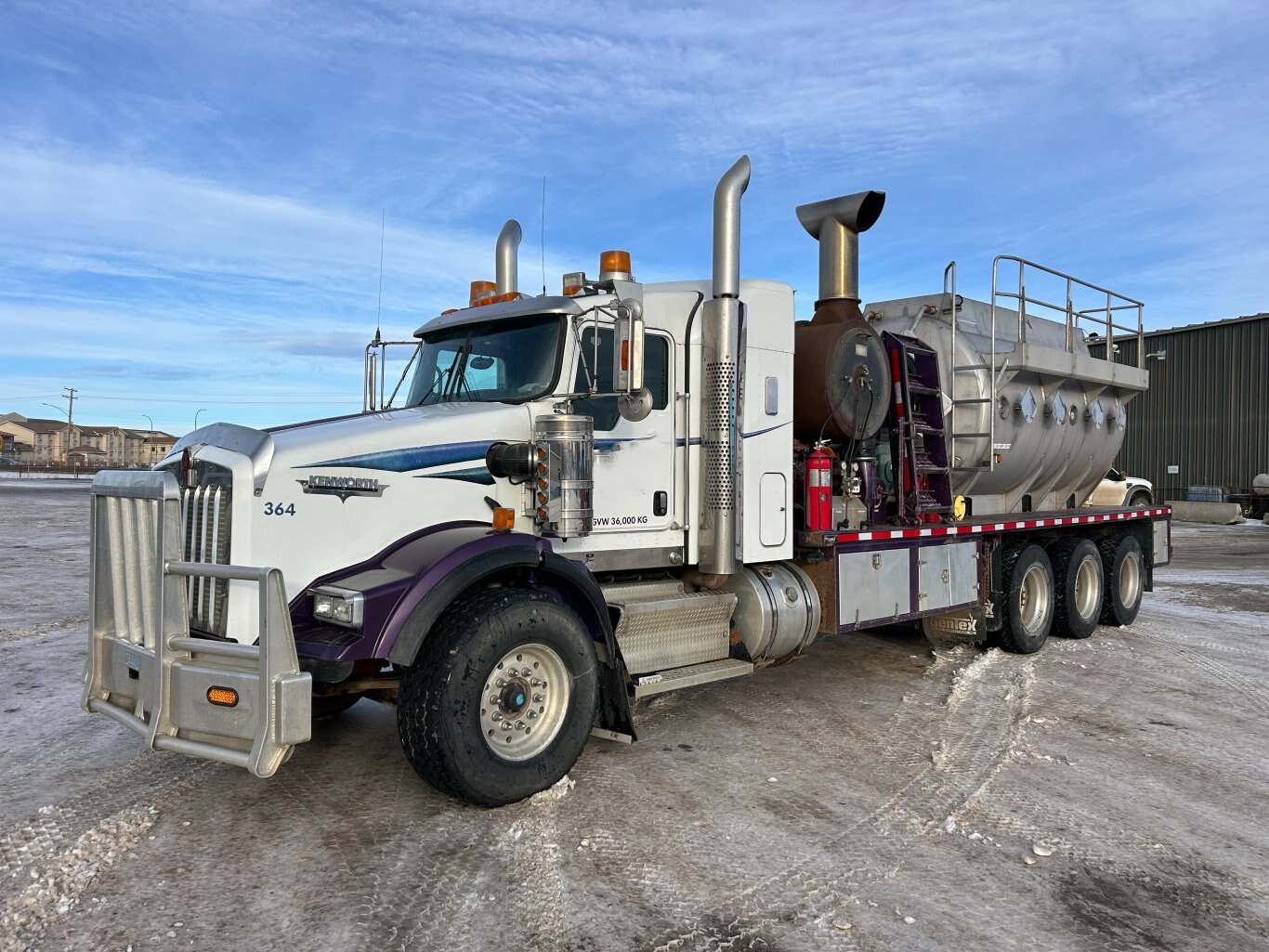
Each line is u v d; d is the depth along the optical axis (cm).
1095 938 336
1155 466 3322
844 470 720
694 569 619
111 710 438
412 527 482
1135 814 457
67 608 1020
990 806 463
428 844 405
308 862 387
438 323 607
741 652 625
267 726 373
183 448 466
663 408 585
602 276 582
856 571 670
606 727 525
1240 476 3080
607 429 552
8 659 768
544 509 499
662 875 379
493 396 559
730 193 588
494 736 450
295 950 316
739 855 399
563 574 484
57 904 347
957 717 627
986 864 396
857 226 736
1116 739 581
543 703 471
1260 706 671
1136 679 756
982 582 817
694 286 613
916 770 516
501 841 409
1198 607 1188
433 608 423
